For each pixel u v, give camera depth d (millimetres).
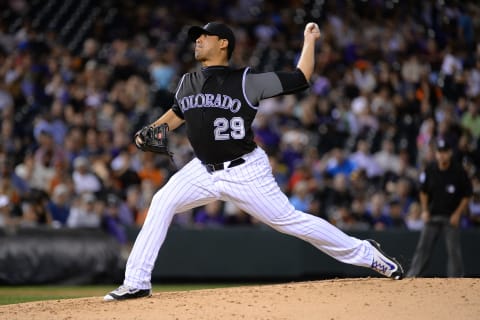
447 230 33250
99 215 41906
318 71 60406
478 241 42125
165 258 41469
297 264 42406
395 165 50875
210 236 42125
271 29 69500
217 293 20734
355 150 54281
